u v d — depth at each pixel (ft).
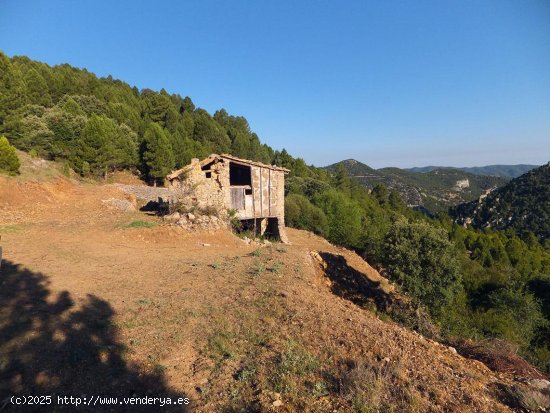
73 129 121.70
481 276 74.02
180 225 49.21
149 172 136.36
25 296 22.54
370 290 46.47
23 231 41.88
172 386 15.15
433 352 21.49
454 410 14.39
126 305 22.88
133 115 168.76
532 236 216.95
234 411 13.53
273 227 72.38
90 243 39.60
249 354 18.01
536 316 54.60
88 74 249.55
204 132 195.93
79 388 14.26
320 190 139.74
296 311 23.65
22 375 14.44
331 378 16.01
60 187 71.51
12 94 112.78
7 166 62.39
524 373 23.56
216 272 32.22
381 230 101.81
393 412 13.76
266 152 233.76
